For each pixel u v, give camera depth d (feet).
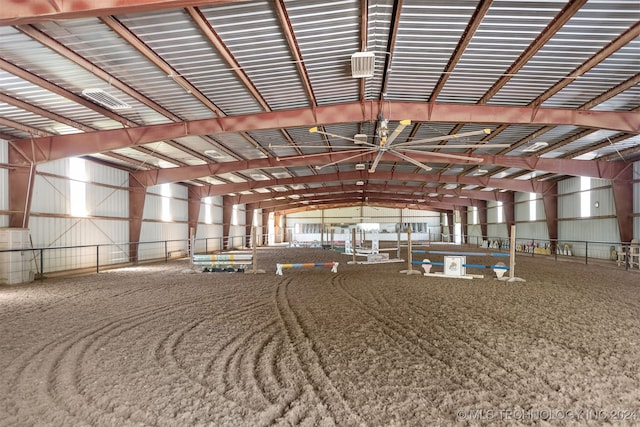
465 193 77.97
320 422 8.04
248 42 17.89
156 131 28.94
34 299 22.39
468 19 16.38
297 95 25.04
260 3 15.02
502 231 80.18
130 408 8.78
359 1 15.16
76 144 29.50
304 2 15.05
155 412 8.57
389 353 12.39
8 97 22.79
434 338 14.02
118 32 15.88
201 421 8.16
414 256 57.52
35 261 31.12
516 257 55.52
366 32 17.15
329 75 22.09
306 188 81.05
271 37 17.60
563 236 57.52
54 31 15.94
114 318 17.54
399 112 26.91
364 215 122.52
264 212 106.63
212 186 65.36
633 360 11.73
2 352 12.85
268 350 12.82
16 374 10.91
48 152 29.73
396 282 28.53
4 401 9.23
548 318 16.97
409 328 15.40
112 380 10.40
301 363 11.57
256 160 45.83
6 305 20.63
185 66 19.94
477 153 42.24
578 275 32.65
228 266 38.40
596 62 19.56
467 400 9.07
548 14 15.81
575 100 25.26
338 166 54.70
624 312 18.12
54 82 20.99
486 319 16.80
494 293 23.43
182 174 47.26
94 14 12.76
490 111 26.86
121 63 19.16
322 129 33.76
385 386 9.85
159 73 20.53
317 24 16.65
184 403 9.00
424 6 15.43
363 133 35.14
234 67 20.11
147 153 39.52
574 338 13.97
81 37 16.51
